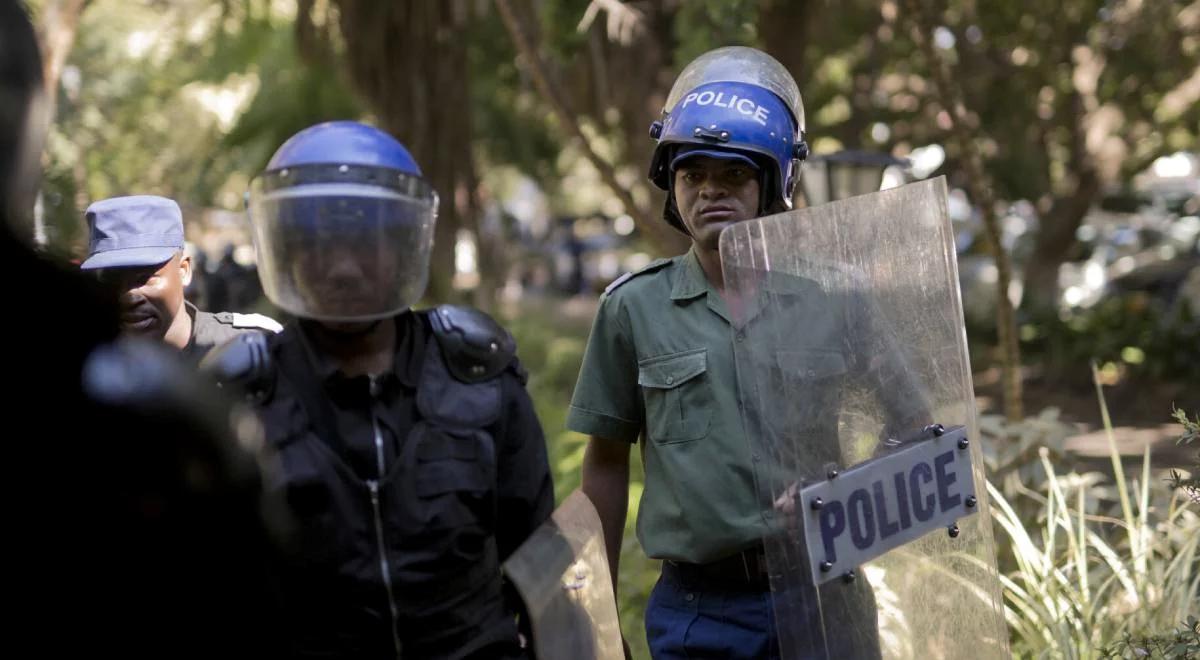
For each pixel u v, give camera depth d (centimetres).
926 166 3484
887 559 512
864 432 511
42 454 260
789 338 493
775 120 541
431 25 1903
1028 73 2825
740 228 483
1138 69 2731
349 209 388
